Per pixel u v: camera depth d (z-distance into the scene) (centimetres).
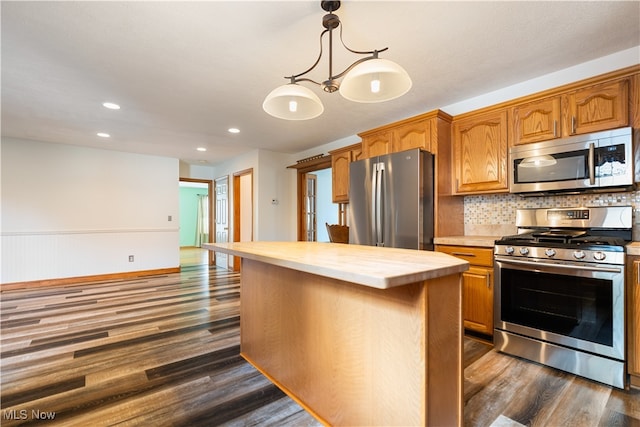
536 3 171
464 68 244
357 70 139
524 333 223
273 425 155
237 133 425
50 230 471
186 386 190
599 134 212
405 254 159
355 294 145
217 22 185
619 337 183
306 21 185
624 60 221
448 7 173
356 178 333
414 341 121
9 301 378
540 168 240
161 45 209
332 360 157
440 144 292
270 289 203
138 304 366
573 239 209
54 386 188
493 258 243
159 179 574
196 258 791
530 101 249
